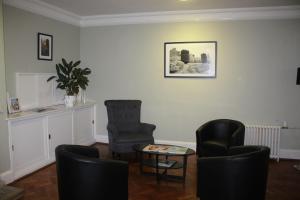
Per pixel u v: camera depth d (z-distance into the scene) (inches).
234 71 181.9
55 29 181.0
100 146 206.2
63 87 177.6
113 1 159.2
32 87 161.6
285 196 122.5
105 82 208.8
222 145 148.9
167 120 198.2
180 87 193.0
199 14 182.4
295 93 173.9
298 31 169.5
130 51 200.7
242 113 183.6
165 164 141.1
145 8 175.8
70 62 184.2
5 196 110.4
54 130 163.6
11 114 141.1
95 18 201.8
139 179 141.6
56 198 118.8
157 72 196.5
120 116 185.2
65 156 90.5
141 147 144.0
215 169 92.2
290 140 177.6
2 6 127.3
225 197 92.7
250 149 104.2
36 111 153.4
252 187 92.6
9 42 143.5
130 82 203.2
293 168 159.9
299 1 155.0
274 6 166.2
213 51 183.9
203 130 161.0
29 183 134.3
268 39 174.4
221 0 154.3
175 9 177.3
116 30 201.9
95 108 212.2
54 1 159.0
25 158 142.3
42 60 169.6
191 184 135.6
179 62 190.9
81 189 89.4
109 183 89.0
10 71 144.9
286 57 172.9
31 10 157.6
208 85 187.6
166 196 122.4
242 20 177.3
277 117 178.1
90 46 209.3
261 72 177.8
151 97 199.8
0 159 126.6
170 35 191.0
